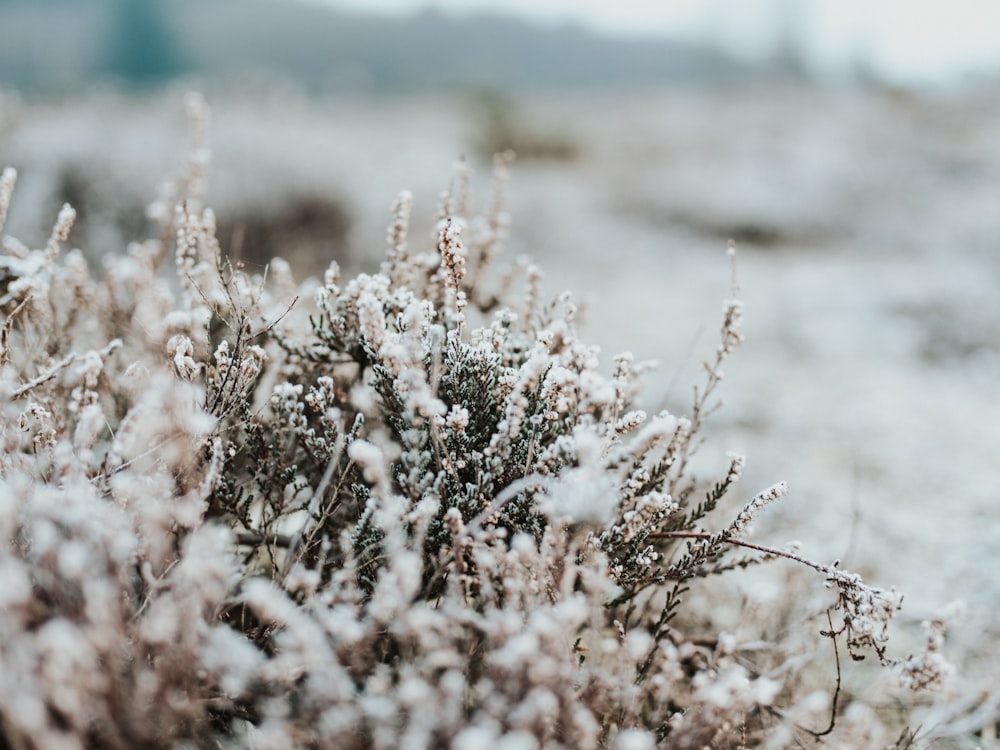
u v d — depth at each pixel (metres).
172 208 2.53
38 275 1.94
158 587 1.25
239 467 1.84
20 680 0.95
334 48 49.22
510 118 14.30
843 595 1.42
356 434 1.55
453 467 1.47
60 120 5.82
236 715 1.32
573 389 1.36
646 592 1.95
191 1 49.09
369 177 6.75
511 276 2.23
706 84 26.02
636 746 0.97
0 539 1.15
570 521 1.23
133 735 1.04
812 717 1.61
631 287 6.55
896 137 15.15
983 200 11.04
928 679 1.27
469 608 1.47
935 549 2.48
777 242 9.38
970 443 3.46
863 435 3.47
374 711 1.05
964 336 5.17
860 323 5.47
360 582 1.50
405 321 1.49
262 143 5.82
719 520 2.28
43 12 39.91
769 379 4.18
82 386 1.64
